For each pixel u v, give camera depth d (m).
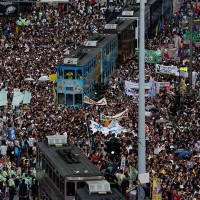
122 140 172.00
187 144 172.75
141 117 132.88
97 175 140.00
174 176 153.38
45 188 150.88
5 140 181.38
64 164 145.12
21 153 176.75
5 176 163.50
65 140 157.38
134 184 148.25
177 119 195.50
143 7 133.50
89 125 180.75
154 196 144.88
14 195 163.50
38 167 157.62
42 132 183.00
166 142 173.62
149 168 156.12
